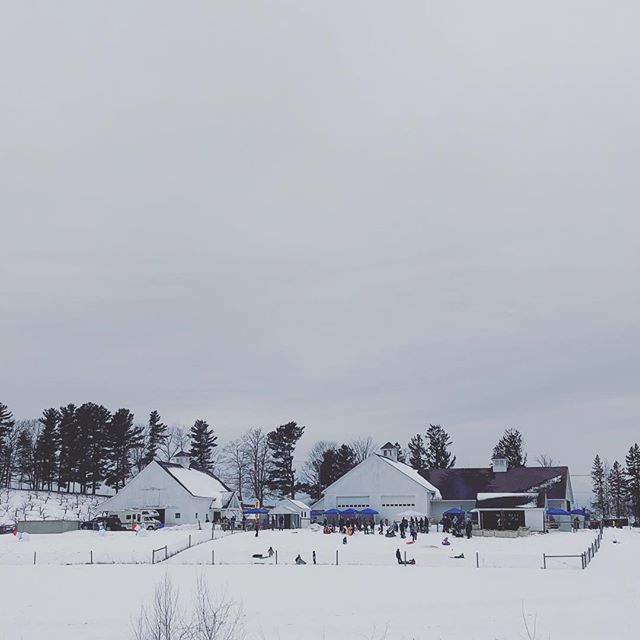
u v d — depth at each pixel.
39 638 30.31
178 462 115.88
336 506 105.19
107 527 93.94
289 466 157.50
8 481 152.38
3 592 42.06
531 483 106.12
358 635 30.08
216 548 67.81
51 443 150.00
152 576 49.41
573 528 101.25
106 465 153.25
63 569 54.25
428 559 60.34
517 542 73.88
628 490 172.38
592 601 37.34
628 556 62.78
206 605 35.66
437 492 105.75
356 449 174.75
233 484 159.50
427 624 31.97
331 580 46.84
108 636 30.48
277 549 67.06
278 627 31.66
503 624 31.67
